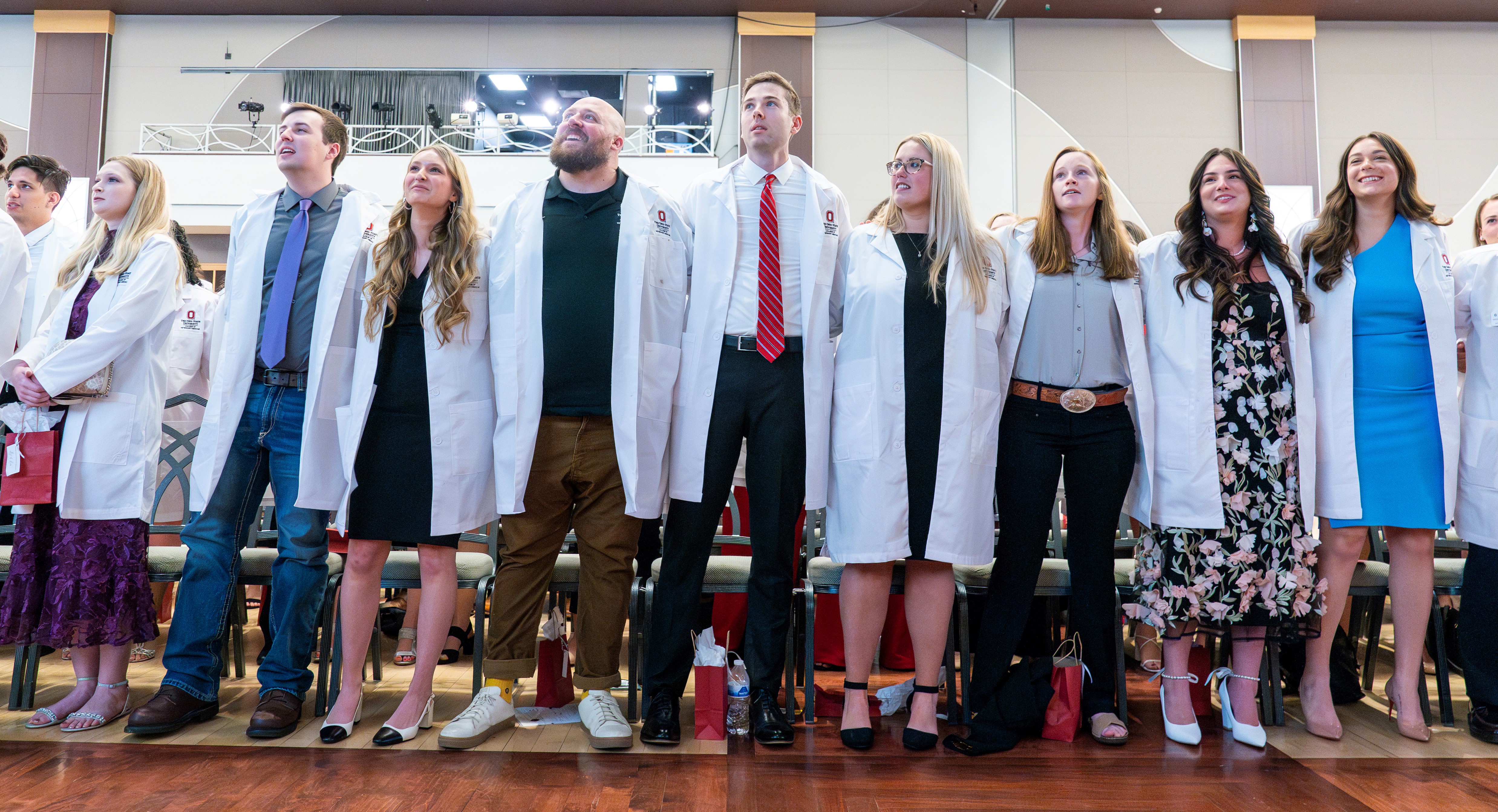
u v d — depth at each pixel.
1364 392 2.32
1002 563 2.28
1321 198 10.32
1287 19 10.50
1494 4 10.07
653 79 10.94
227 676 2.79
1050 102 10.68
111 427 2.27
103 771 1.90
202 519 2.26
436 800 1.76
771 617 2.23
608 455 2.18
